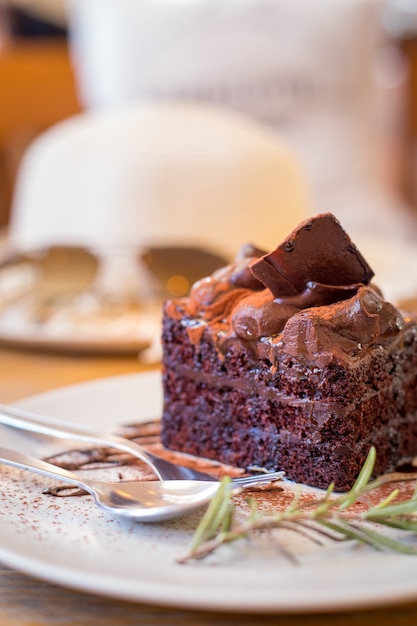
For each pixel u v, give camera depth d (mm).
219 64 1086
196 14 1075
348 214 1140
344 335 475
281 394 487
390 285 715
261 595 379
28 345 678
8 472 483
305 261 477
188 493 439
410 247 921
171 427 527
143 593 382
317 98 1118
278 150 780
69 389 581
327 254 476
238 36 1082
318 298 482
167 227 740
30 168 810
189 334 510
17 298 741
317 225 472
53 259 738
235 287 518
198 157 745
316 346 472
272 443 494
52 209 767
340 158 1136
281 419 490
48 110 1165
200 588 382
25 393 612
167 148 746
